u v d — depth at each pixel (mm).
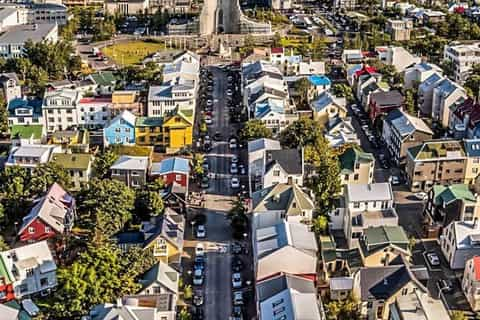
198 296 86500
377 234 90750
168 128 131375
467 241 91688
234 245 98250
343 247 97062
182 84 151125
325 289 86562
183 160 116312
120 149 125625
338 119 133750
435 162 114188
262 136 129000
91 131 140625
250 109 143375
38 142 129500
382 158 128750
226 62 199875
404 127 125125
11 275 83312
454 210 98688
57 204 99938
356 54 190375
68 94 141625
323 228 98250
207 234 101625
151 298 79812
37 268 85125
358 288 81125
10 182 106062
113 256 83312
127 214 98438
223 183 118625
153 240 90312
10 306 79312
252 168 116562
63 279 80688
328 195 104250
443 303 84562
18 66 178125
